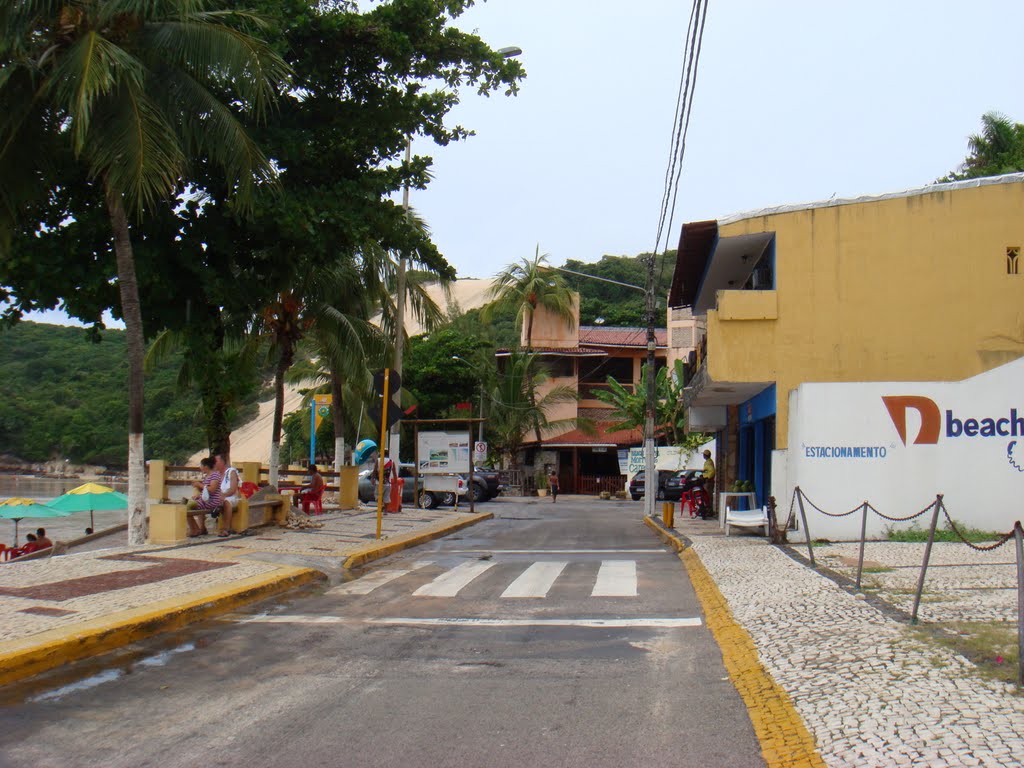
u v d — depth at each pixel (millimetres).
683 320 50969
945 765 4426
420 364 46531
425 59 17734
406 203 25016
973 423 15594
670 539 17703
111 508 24969
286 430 66000
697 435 41625
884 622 7949
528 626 8930
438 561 14766
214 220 16484
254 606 10234
